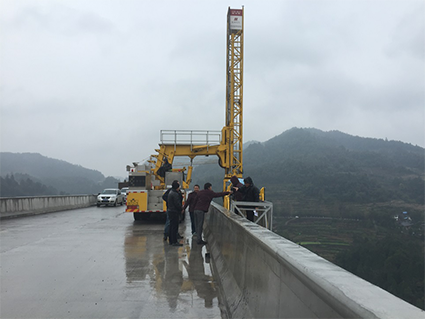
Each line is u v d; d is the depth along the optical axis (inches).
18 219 781.3
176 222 441.1
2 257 359.3
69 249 407.5
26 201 880.3
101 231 578.6
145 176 713.6
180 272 299.7
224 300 220.4
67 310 203.8
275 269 124.3
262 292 141.9
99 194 1403.8
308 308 88.7
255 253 162.2
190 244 450.3
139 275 288.5
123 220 776.3
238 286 201.8
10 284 258.2
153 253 386.3
